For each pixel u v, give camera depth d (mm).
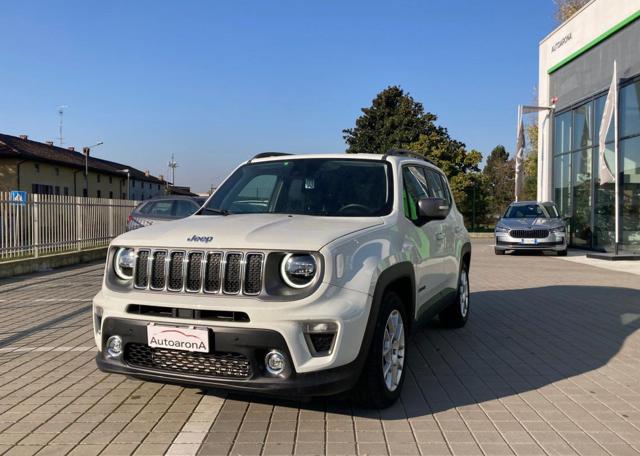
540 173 22594
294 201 4652
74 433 3545
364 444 3379
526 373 4859
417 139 36281
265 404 4039
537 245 16062
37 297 8789
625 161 16125
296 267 3393
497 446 3369
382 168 4809
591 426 3686
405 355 4262
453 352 5543
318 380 3320
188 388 4398
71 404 4066
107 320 3689
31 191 44594
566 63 20359
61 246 14141
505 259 15578
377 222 4129
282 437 3475
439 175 6359
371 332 3582
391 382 4016
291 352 3293
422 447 3348
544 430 3613
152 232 3889
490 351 5586
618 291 9484
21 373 4812
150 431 3570
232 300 3385
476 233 27984
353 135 41844
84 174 54281
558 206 21266
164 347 3504
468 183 29562
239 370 3432
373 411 3916
